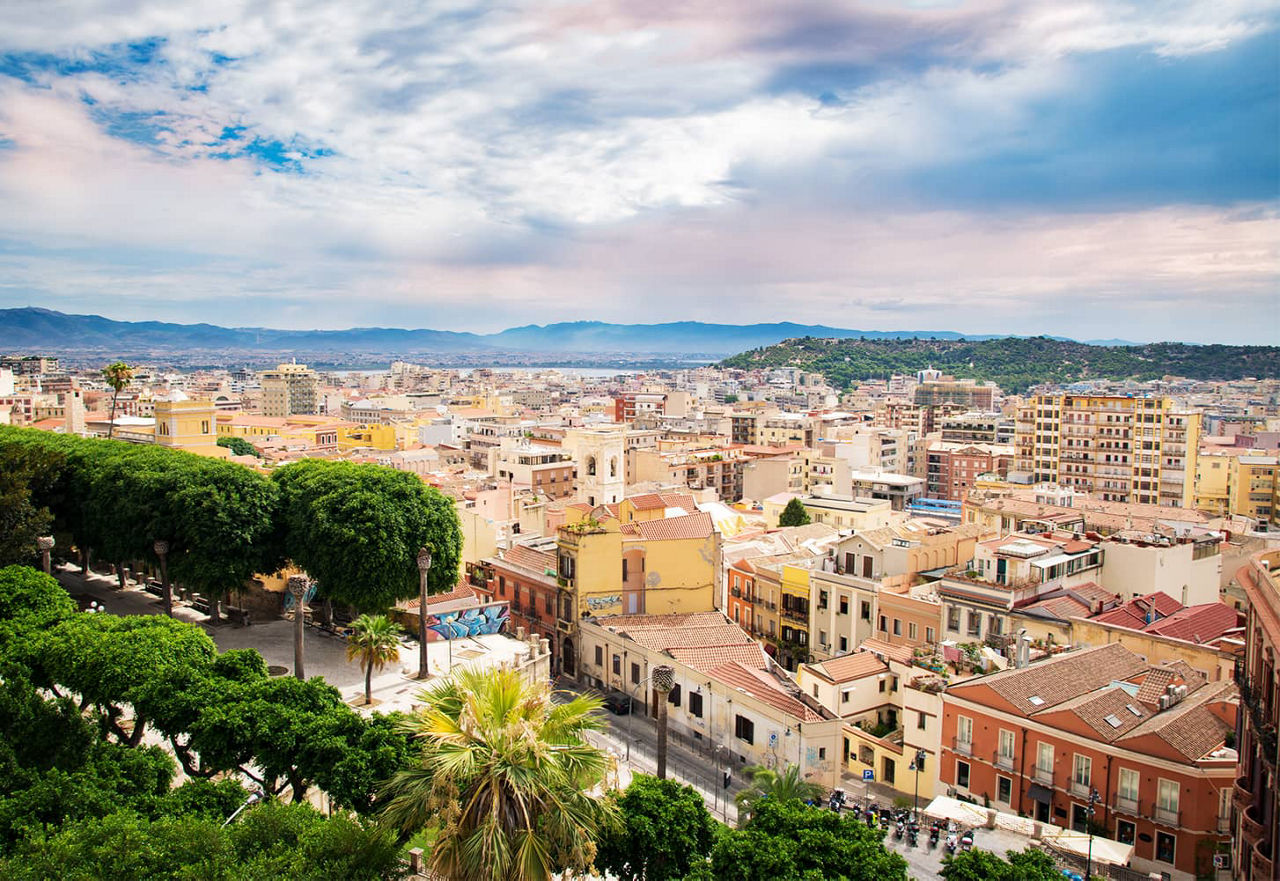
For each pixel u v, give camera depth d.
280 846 36.91
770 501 160.75
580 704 35.03
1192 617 79.81
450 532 90.25
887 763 74.19
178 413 134.25
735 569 115.06
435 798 31.66
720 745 79.25
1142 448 193.12
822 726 70.81
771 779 63.03
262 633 88.88
